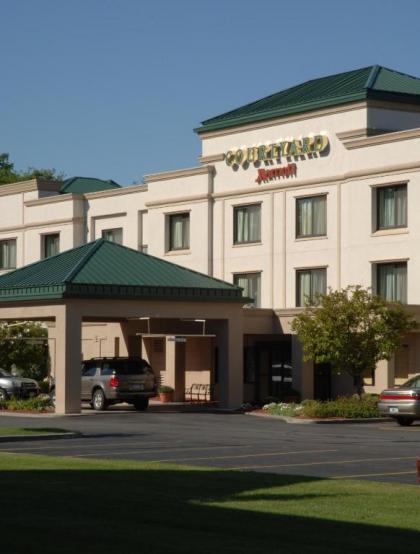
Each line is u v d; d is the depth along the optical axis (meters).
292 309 48.16
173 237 56.31
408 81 50.53
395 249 45.88
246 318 48.44
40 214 64.06
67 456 25.12
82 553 12.27
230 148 53.53
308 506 16.14
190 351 54.31
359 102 47.69
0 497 16.89
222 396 46.72
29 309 45.22
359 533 13.90
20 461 22.97
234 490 17.89
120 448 27.38
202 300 46.25
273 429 34.84
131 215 58.91
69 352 43.31
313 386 47.50
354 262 47.59
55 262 47.56
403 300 45.78
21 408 44.69
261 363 51.53
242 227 53.06
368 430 34.50
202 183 54.50
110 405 49.00
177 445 28.22
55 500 16.58
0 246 67.25
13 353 54.75
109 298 44.22
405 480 19.97
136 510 15.58
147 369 46.12
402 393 36.56
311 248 49.59
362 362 42.16
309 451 26.22
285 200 50.75
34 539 13.10
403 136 45.47
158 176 56.66
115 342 54.12
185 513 15.37
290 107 50.19
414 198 45.12
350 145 47.59
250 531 13.92
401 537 13.66
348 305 42.06
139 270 46.41
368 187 46.94
